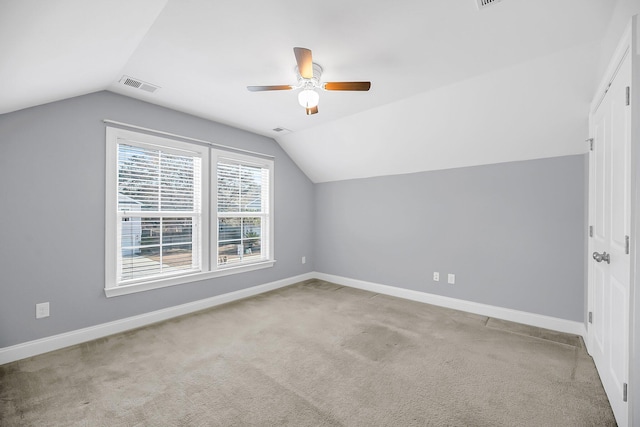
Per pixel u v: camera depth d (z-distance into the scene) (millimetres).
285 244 4379
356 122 3344
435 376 1988
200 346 2420
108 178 2627
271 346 2424
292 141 4109
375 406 1688
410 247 3750
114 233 2672
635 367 1352
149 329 2756
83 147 2500
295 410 1654
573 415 1609
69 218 2434
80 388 1843
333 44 1906
